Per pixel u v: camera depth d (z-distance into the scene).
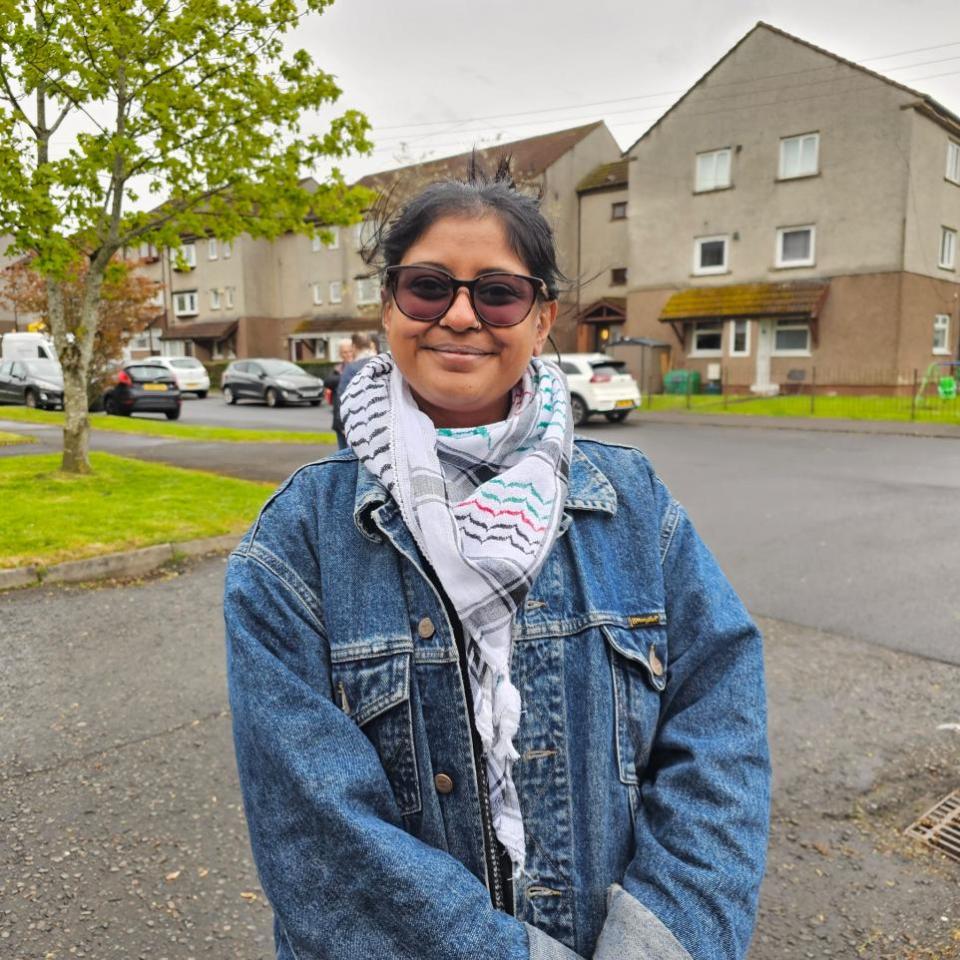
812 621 4.75
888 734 3.38
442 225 1.12
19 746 3.25
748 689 1.14
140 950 2.20
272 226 8.71
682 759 1.11
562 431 1.17
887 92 21.42
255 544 1.11
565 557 1.13
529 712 1.08
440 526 1.04
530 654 1.08
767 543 6.66
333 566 1.09
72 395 9.11
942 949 2.21
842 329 22.83
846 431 15.92
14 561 5.46
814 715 3.55
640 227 26.38
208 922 2.30
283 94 8.03
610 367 17.67
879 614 4.85
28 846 2.62
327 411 22.66
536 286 1.15
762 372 24.30
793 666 4.09
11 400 22.89
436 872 0.96
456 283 1.11
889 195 21.72
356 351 7.72
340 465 1.17
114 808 2.84
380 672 1.06
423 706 1.07
